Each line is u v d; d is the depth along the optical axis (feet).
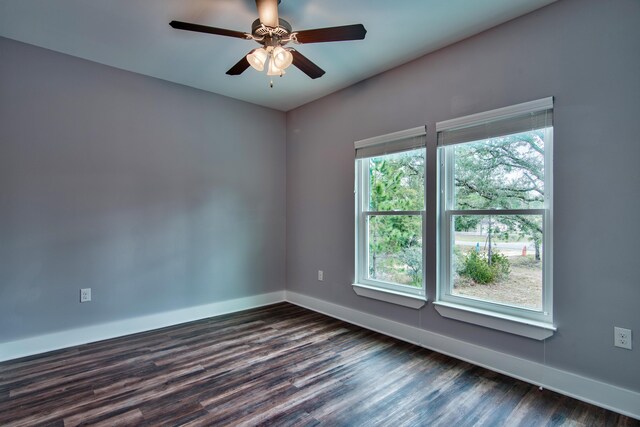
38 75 9.08
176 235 11.53
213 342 9.84
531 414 6.37
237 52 9.35
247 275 13.33
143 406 6.61
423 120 9.49
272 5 6.13
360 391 7.16
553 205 7.20
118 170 10.37
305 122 13.53
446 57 8.96
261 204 13.74
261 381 7.59
